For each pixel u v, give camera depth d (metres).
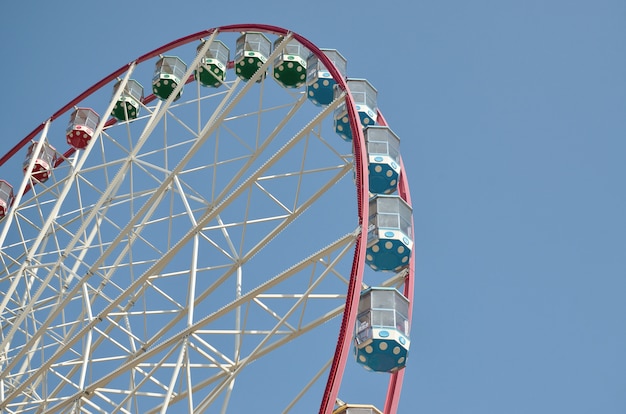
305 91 32.59
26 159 40.34
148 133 33.62
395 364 24.92
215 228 28.95
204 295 28.89
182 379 27.80
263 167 28.72
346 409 24.98
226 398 24.73
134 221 30.31
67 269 30.77
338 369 20.38
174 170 31.12
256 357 25.41
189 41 36.41
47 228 32.12
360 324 25.19
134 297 31.36
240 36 37.00
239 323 28.52
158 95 40.16
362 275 22.53
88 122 40.00
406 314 25.67
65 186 33.25
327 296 24.97
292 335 25.50
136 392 26.80
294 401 23.66
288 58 35.19
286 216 28.42
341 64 34.78
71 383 27.69
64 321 31.98
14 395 28.20
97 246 31.77
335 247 24.44
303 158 28.62
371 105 33.91
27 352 29.61
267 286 25.41
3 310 30.95
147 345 28.41
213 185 31.61
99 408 27.31
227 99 34.12
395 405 24.64
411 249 27.75
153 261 30.69
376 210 28.03
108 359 28.78
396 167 30.55
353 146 27.33
